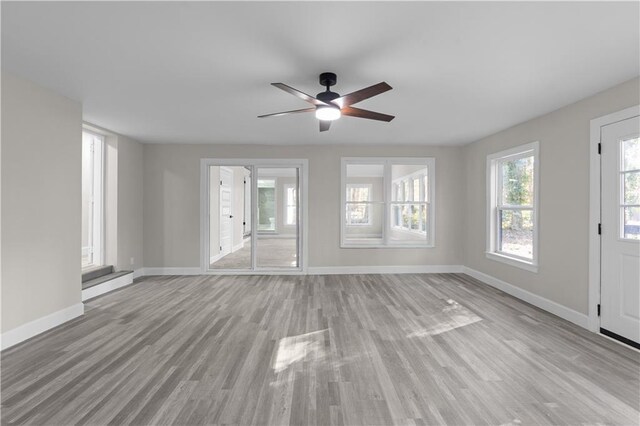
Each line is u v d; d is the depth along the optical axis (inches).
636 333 112.8
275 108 150.5
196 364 100.5
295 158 236.5
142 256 230.7
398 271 239.5
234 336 122.5
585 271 132.6
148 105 146.3
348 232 250.7
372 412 77.2
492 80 117.0
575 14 77.4
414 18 79.7
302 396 83.7
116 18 79.9
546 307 153.3
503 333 125.6
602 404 80.4
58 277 133.7
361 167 249.6
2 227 110.7
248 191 344.2
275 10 76.5
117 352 108.6
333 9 76.0
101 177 199.2
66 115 136.6
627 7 74.3
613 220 121.2
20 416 75.0
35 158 123.0
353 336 122.4
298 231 239.1
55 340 118.1
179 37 89.0
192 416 75.5
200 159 233.1
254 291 188.7
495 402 81.2
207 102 142.2
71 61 103.8
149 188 231.8
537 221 160.7
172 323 136.2
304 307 158.2
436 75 113.1
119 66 107.3
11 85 113.1
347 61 102.7
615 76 112.6
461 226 241.8
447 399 82.4
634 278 113.8
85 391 85.4
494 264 199.2
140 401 81.2
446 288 195.3
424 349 111.3
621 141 118.8
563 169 144.6
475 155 222.2
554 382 90.5
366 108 150.4
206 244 235.0
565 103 140.3
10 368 97.4
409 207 251.1
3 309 111.2
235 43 92.0
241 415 76.0
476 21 80.7
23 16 79.0
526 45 92.3
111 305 161.2
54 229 131.6
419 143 230.7
